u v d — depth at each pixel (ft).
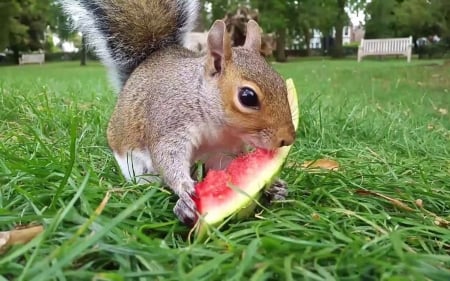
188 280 0.68
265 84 1.02
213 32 1.07
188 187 1.00
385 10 16.48
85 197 0.93
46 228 0.81
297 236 0.90
